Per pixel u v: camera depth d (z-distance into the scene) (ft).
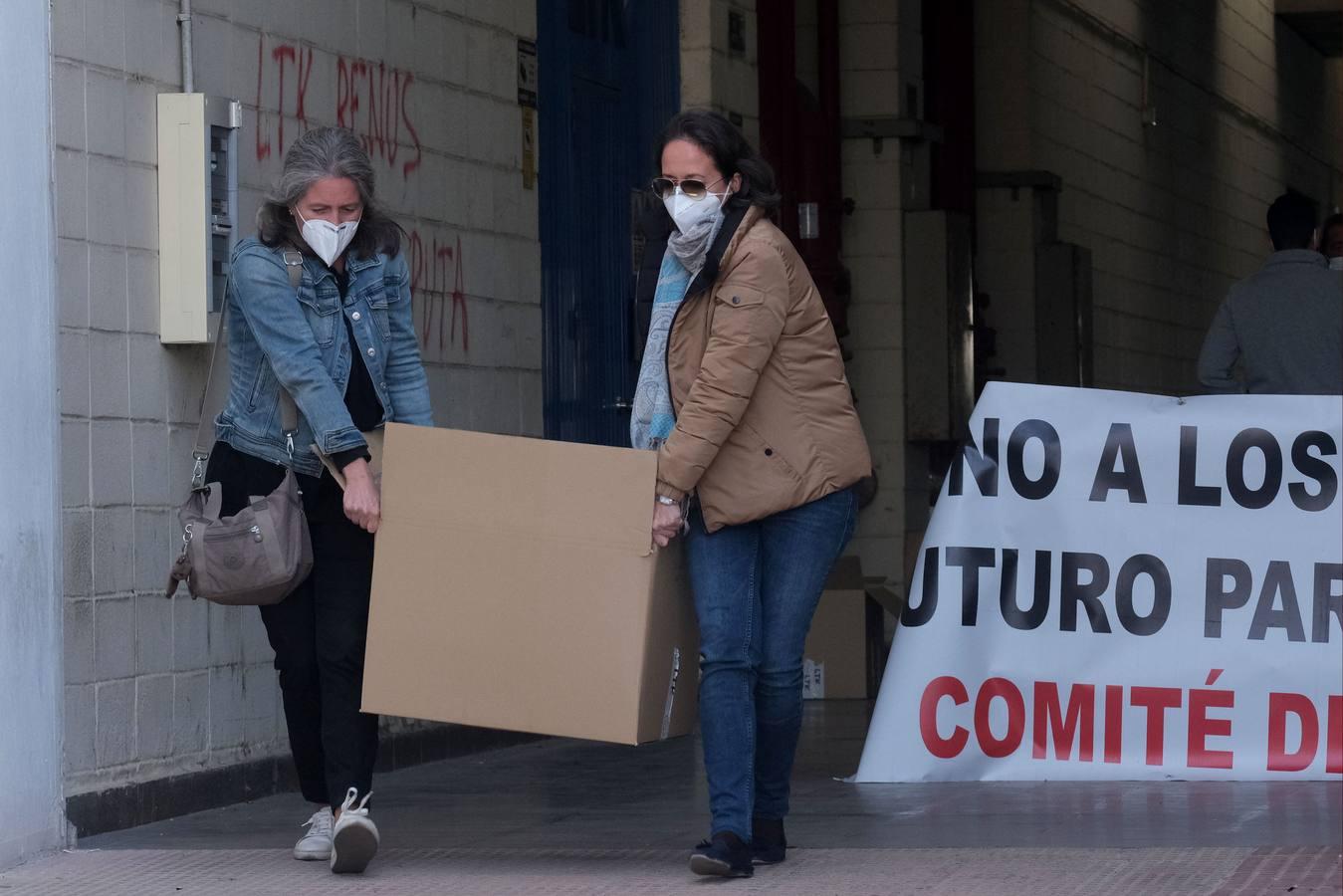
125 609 32.48
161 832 32.30
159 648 33.42
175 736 33.86
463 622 27.37
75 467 31.19
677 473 26.61
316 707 29.12
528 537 27.20
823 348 27.50
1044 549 36.19
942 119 73.61
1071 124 86.12
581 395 48.93
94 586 31.60
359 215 28.40
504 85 45.42
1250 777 35.96
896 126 68.08
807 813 33.24
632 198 51.75
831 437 27.40
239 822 33.42
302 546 27.63
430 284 42.11
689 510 27.40
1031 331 78.48
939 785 36.04
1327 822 31.42
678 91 54.44
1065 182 85.05
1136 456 36.22
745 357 26.40
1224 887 25.96
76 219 31.40
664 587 27.37
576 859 29.40
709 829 32.48
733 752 27.04
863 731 47.78
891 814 32.96
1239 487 36.09
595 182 49.98
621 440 50.78
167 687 33.63
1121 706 36.14
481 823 33.58
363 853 27.73
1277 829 30.78
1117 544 36.19
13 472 29.35
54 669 30.32
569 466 27.09
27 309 29.89
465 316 43.47
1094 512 36.22
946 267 68.33
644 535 26.86
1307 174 140.26
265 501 27.45
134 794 32.48
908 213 68.64
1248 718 36.01
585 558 27.07
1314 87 142.20
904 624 36.45
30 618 29.68
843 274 66.23
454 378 42.98
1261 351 39.60
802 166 64.49
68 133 31.24
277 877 27.96
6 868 28.76
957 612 36.22
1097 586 36.11
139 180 33.14
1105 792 34.94
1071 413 36.35
